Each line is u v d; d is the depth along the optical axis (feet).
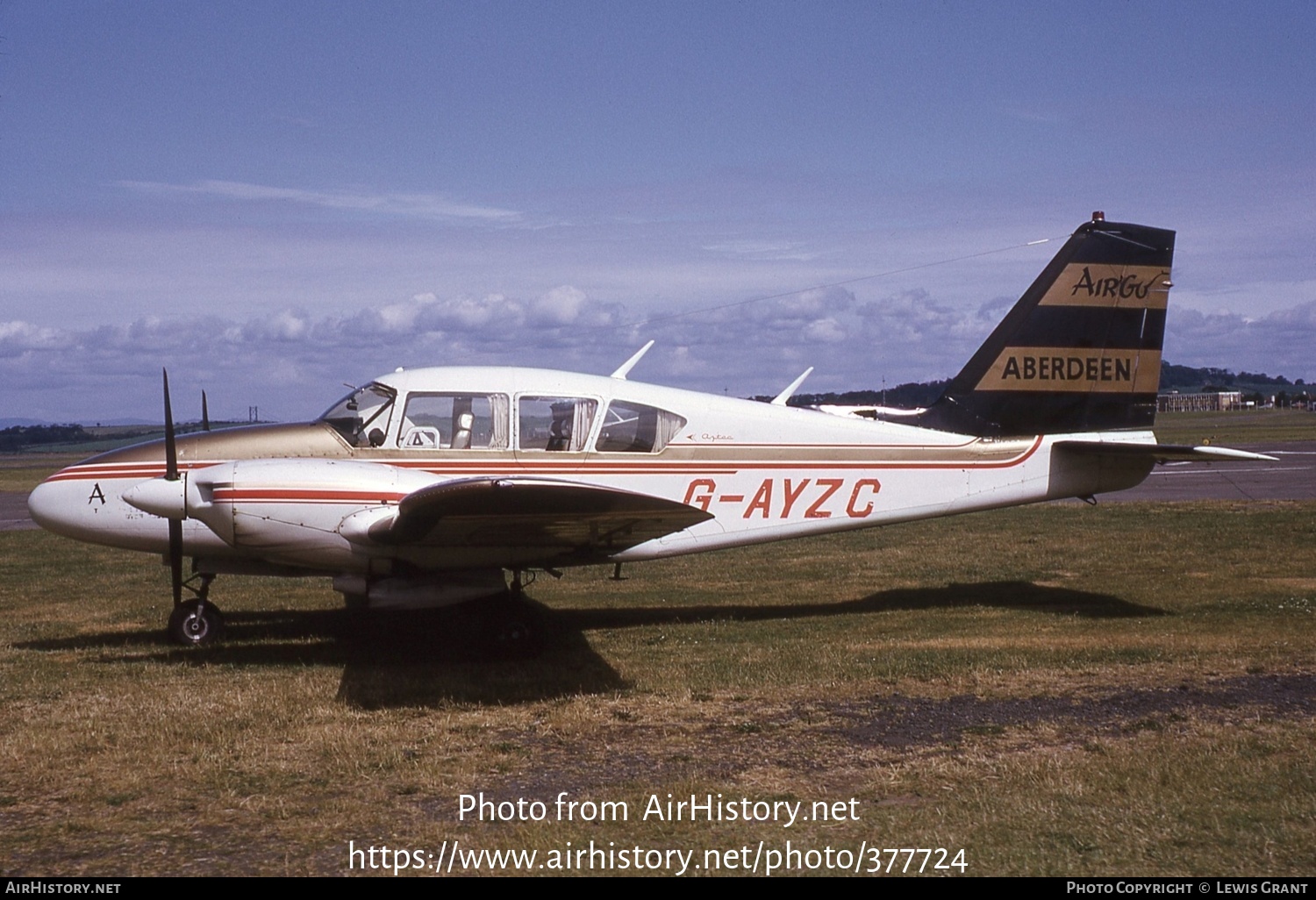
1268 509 54.95
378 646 26.99
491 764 17.29
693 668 23.77
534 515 22.33
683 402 29.01
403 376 28.02
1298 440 135.74
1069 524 51.78
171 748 18.10
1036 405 30.99
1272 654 23.88
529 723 19.69
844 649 25.63
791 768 16.97
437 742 18.49
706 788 15.96
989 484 30.55
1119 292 31.35
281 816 15.06
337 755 17.70
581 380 28.73
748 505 29.17
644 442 28.53
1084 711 19.83
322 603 33.94
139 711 20.31
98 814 15.11
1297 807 14.53
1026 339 30.91
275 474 23.86
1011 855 13.30
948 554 43.14
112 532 27.12
